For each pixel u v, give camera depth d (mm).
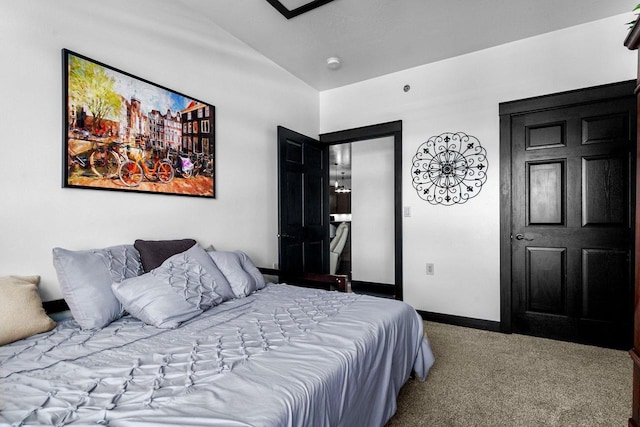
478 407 1719
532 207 2844
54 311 1613
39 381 971
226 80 2752
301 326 1462
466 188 3125
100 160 1853
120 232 1962
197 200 2471
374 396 1360
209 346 1239
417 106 3408
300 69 3482
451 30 2736
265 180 3178
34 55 1603
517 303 2900
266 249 3176
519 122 2900
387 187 4559
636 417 1030
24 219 1563
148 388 923
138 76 2080
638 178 1032
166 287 1617
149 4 2160
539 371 2131
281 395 887
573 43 2676
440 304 3246
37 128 1610
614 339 2539
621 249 2525
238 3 2383
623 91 2492
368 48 3039
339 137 3904
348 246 6922
